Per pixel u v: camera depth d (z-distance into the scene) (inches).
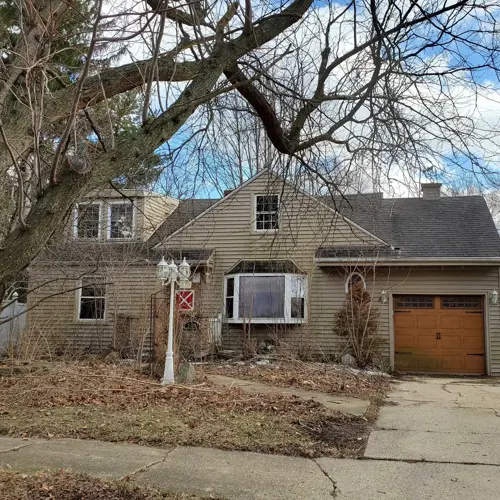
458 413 313.9
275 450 218.1
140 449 214.4
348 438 243.0
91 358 550.3
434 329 607.2
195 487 170.1
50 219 116.6
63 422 257.8
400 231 660.1
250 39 176.9
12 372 404.8
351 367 544.4
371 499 164.4
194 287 629.6
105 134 255.3
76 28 202.7
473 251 595.8
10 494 150.1
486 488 176.4
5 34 205.9
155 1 187.0
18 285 494.9
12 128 152.6
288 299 622.8
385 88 200.1
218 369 490.9
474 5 181.5
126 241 591.8
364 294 580.4
